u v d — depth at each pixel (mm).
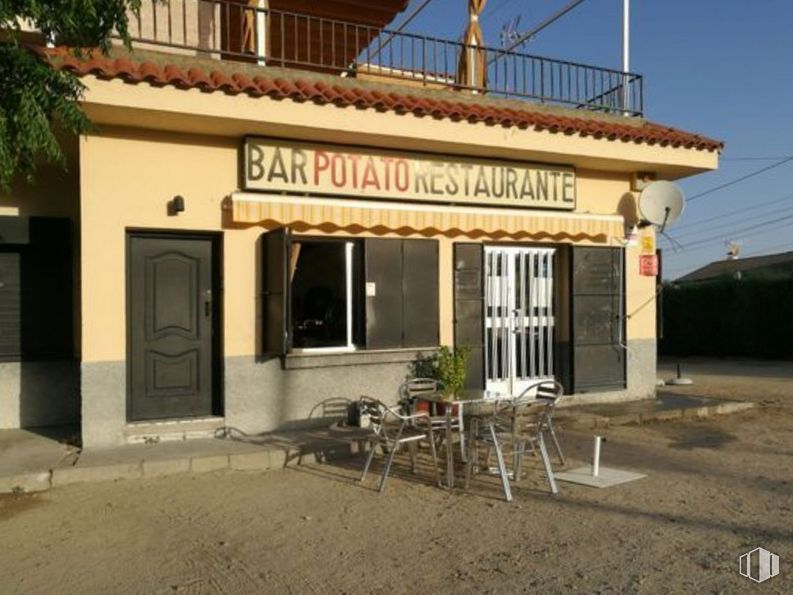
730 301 24031
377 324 9141
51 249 9094
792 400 12227
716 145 10703
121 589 4375
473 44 10609
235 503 6156
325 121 8117
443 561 4789
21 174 8828
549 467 6449
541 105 10523
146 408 8141
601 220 10461
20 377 8977
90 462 6961
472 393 7891
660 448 8234
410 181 9234
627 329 11125
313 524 5586
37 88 5109
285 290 8070
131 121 7664
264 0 10289
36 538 5289
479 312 9859
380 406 7211
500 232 9953
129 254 8078
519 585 4367
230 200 8219
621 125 10398
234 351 8375
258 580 4500
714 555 4828
